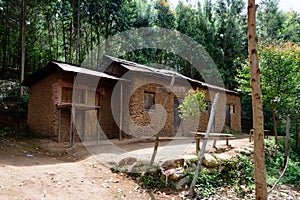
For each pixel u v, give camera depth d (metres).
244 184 5.82
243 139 10.36
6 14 14.38
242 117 16.75
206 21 19.55
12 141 7.38
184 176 5.11
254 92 3.28
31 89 9.52
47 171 4.69
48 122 8.39
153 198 4.41
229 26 19.81
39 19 16.92
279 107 9.45
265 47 9.51
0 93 12.23
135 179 5.03
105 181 4.75
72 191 4.08
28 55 15.48
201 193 4.88
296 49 9.28
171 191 4.77
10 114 10.29
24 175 4.30
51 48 18.81
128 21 16.94
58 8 16.48
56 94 8.21
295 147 9.95
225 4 20.67
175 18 19.17
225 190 5.30
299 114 10.23
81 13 16.06
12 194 3.53
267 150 8.27
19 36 15.29
